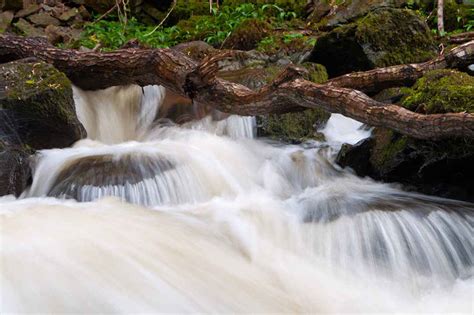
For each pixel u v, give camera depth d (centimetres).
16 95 504
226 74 670
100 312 310
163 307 327
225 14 915
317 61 722
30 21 953
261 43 760
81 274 329
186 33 911
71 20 996
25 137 518
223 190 501
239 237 420
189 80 528
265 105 517
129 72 584
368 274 411
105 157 496
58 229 375
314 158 572
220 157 545
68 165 484
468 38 734
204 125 612
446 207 465
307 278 396
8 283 308
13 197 472
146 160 495
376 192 511
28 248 343
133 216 418
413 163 507
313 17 915
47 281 317
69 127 530
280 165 554
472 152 470
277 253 415
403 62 684
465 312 383
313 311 367
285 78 499
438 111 486
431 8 895
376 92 612
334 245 428
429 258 425
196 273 365
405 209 457
